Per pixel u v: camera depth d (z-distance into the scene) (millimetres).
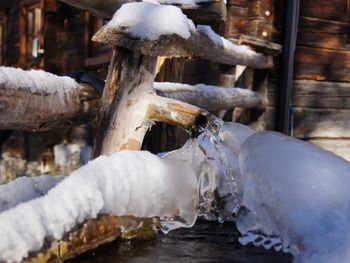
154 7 1960
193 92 3047
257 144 2113
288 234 1683
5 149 8625
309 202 1687
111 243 1700
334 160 1923
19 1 8516
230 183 2320
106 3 2230
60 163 6664
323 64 4621
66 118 2053
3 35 9422
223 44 3137
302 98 4574
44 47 7211
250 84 4320
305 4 4562
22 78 1679
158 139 3217
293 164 1854
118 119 2078
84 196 1501
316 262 1457
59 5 7105
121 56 2088
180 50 1997
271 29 4383
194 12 2627
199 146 2301
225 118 4574
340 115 4664
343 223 1586
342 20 4664
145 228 1861
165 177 1848
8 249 1145
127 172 1717
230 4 4277
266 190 1882
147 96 2100
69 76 2225
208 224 2230
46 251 1283
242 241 1881
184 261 1608
